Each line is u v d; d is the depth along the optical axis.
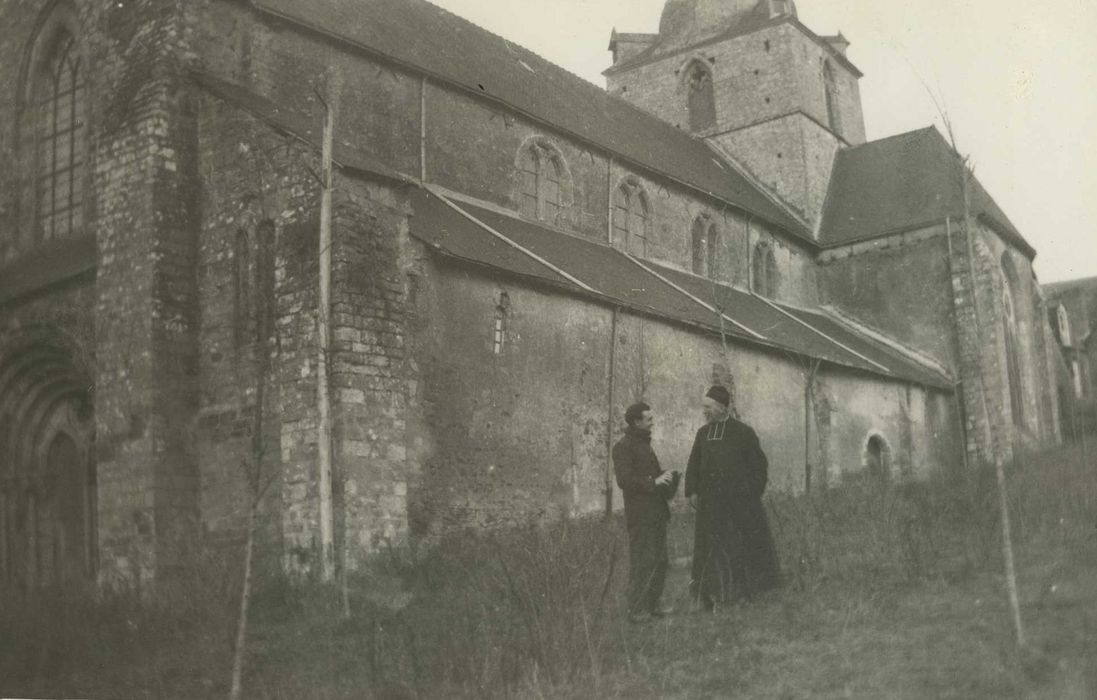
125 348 17.08
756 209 34.19
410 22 25.33
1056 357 42.38
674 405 22.91
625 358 21.83
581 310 21.03
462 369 18.23
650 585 9.71
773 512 13.78
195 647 11.00
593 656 8.00
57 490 19.31
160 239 17.12
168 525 16.36
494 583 10.94
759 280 33.97
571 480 20.08
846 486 20.89
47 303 18.70
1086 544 10.76
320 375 15.12
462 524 17.64
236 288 16.98
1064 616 8.45
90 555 18.39
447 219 20.53
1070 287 49.56
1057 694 6.86
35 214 20.61
